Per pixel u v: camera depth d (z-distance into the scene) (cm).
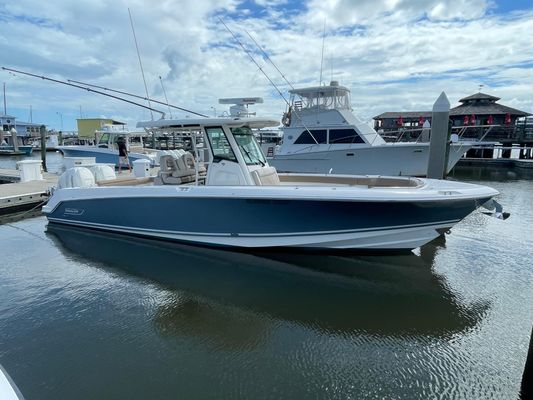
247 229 541
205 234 572
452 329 374
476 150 2448
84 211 683
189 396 283
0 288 472
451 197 461
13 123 5794
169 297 445
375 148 1258
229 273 506
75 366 318
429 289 458
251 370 313
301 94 1377
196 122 559
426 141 1331
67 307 422
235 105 596
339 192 477
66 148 1766
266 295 447
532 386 274
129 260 556
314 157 1349
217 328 378
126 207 622
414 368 316
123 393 285
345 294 448
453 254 575
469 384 296
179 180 612
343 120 1311
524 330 370
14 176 1391
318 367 318
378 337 362
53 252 600
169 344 350
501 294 444
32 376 305
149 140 1898
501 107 2950
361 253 541
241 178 567
